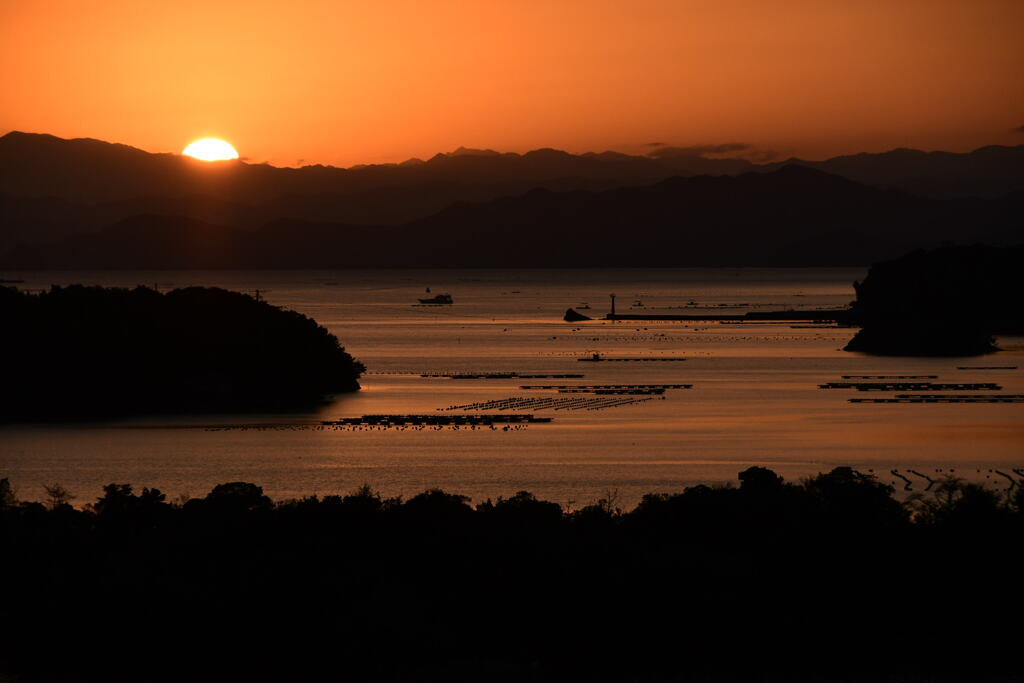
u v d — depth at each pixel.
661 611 180.62
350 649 172.00
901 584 189.00
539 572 189.00
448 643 174.00
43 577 190.00
